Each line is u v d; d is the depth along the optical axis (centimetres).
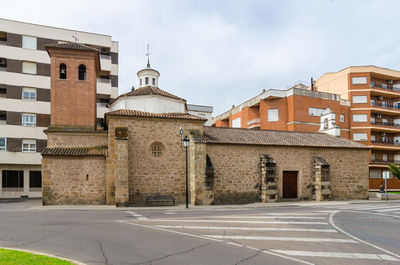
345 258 694
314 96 3722
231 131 2350
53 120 2030
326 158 2383
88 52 2138
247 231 998
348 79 4228
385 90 4216
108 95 3653
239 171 2116
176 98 2369
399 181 3709
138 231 973
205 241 838
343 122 4034
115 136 1833
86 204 1861
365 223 1213
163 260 649
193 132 2069
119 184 1791
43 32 3328
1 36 3316
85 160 1883
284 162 2252
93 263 622
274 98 3784
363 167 2488
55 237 870
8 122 3056
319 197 2244
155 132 1998
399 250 778
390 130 4184
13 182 3083
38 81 3231
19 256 607
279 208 1780
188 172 2047
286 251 747
